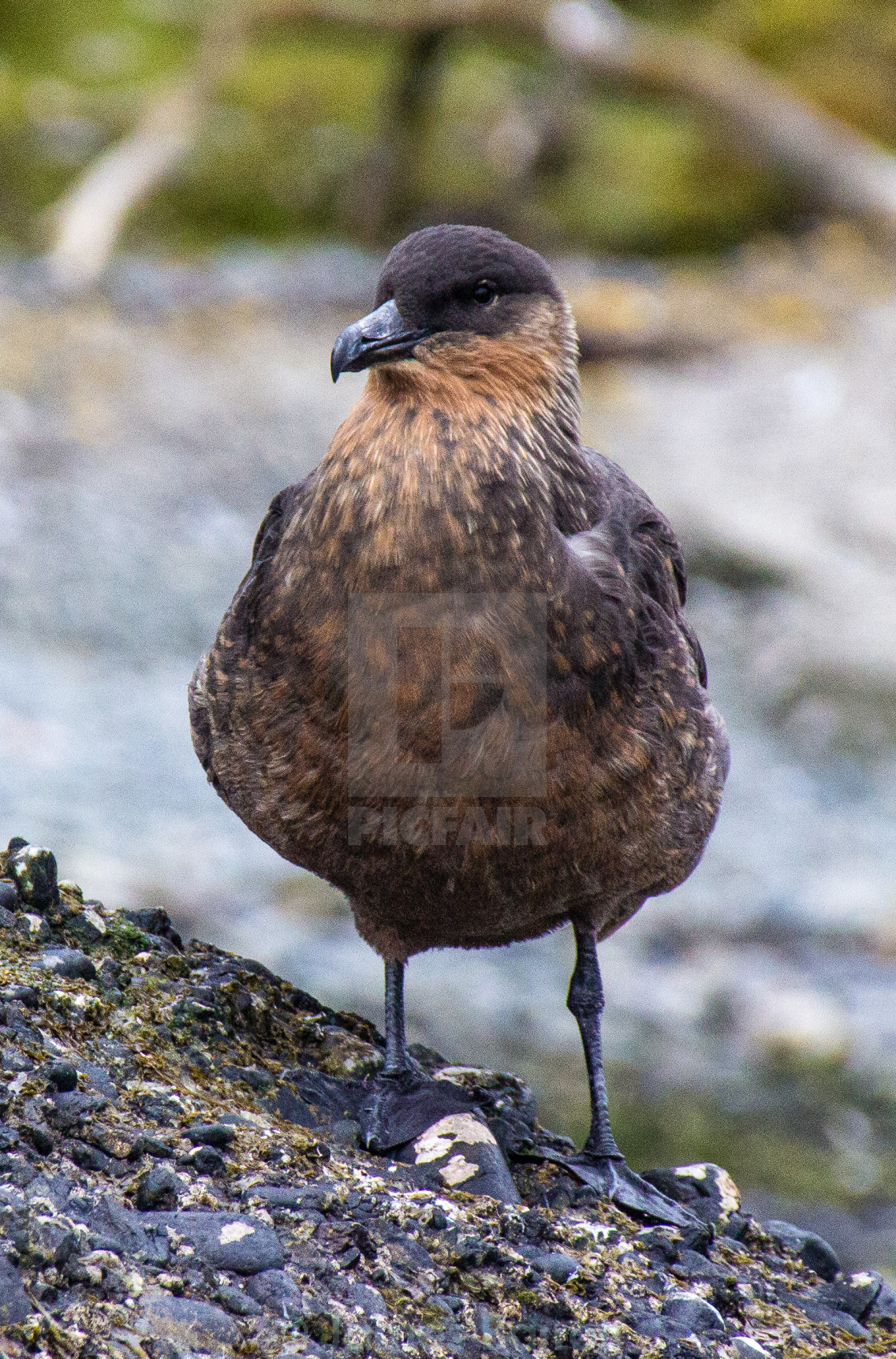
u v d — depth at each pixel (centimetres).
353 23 2697
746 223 2895
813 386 2389
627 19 3039
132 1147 529
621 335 2477
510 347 609
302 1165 563
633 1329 540
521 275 615
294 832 630
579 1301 546
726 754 684
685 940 1485
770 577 2055
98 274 2511
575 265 2762
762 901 1547
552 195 2920
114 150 2819
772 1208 1117
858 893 1562
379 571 584
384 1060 668
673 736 625
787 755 1814
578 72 2734
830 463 2248
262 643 616
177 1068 602
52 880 656
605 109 3095
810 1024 1338
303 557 603
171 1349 454
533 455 611
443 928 655
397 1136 622
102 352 2281
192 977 664
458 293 605
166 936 708
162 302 2464
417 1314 509
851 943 1483
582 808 607
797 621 1991
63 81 3030
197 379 2267
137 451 2094
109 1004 617
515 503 588
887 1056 1305
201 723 670
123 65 3103
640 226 2870
